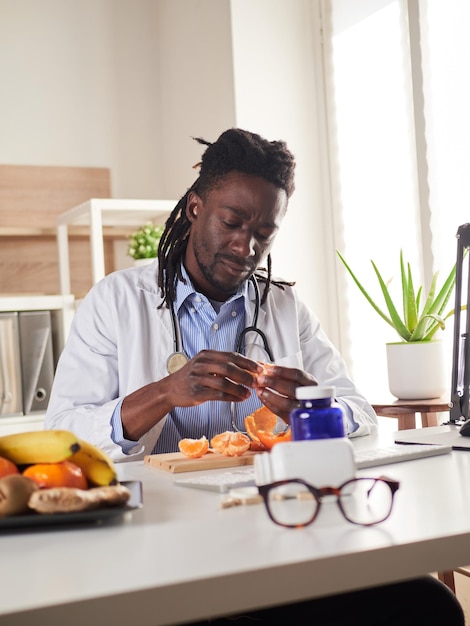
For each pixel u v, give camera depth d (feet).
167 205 9.36
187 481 3.25
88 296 5.25
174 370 4.92
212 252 4.83
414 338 7.60
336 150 9.66
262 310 5.37
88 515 2.50
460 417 5.13
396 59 8.66
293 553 2.10
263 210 4.72
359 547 2.14
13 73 10.71
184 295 5.08
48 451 2.79
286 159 4.75
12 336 8.86
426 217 8.35
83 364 5.05
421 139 8.35
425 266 8.36
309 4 9.94
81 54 11.05
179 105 10.88
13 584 1.94
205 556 2.11
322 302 9.89
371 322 9.21
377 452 3.69
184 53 10.69
